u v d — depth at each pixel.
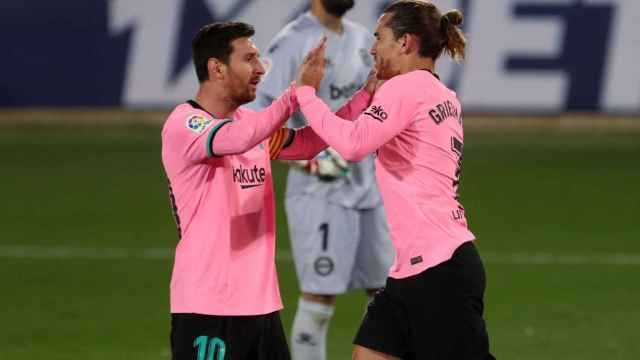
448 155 16.56
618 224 41.62
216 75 16.03
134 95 65.62
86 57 65.81
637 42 62.47
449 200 16.58
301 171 22.30
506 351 25.89
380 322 16.84
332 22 23.00
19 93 66.25
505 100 63.41
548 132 64.25
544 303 30.55
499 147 60.34
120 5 65.25
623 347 26.22
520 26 63.09
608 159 56.31
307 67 16.02
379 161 16.81
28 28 65.94
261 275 16.09
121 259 36.03
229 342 15.77
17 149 60.25
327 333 27.53
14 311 29.69
